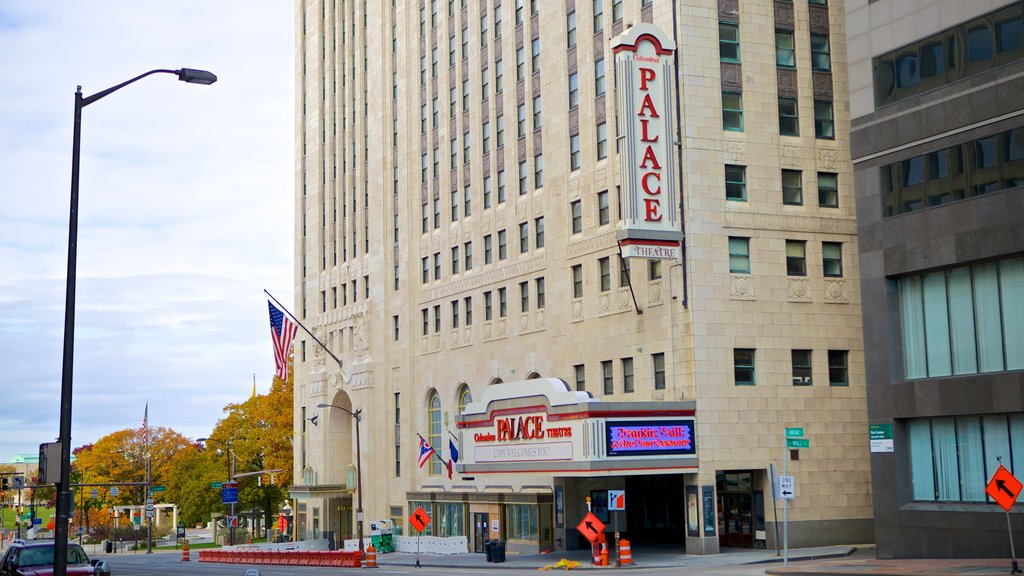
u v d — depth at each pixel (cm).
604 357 5750
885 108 4112
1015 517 3572
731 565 4375
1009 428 3691
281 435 10731
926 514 3897
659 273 5362
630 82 5038
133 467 14138
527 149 6600
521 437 5344
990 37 3725
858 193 4212
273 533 12694
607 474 4844
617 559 4653
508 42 6875
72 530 15662
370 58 8844
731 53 5378
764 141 5375
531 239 6512
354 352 8756
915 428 4028
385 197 8400
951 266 3884
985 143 3734
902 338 4078
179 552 10819
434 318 7669
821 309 5384
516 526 6462
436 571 5116
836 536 5225
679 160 5209
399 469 7994
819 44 5591
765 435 5178
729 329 5172
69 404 2130
